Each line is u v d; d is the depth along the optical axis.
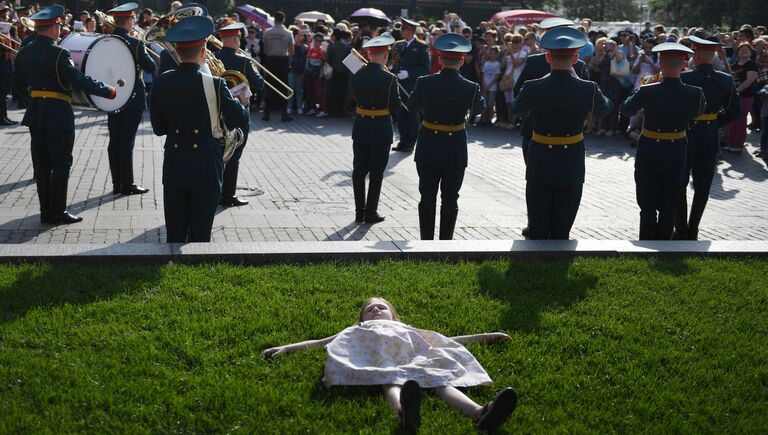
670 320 5.88
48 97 8.35
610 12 53.47
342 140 15.89
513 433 4.20
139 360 4.83
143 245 6.75
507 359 5.07
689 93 7.90
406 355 4.64
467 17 44.81
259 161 13.15
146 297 5.80
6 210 9.20
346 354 4.63
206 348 5.05
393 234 8.91
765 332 5.76
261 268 6.55
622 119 17.48
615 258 7.22
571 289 6.39
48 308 5.54
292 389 4.57
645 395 4.71
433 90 8.18
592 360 5.14
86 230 8.49
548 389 4.71
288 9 44.12
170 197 6.99
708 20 39.00
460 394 4.39
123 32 9.79
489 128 18.72
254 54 19.41
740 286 6.65
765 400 4.75
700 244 7.58
